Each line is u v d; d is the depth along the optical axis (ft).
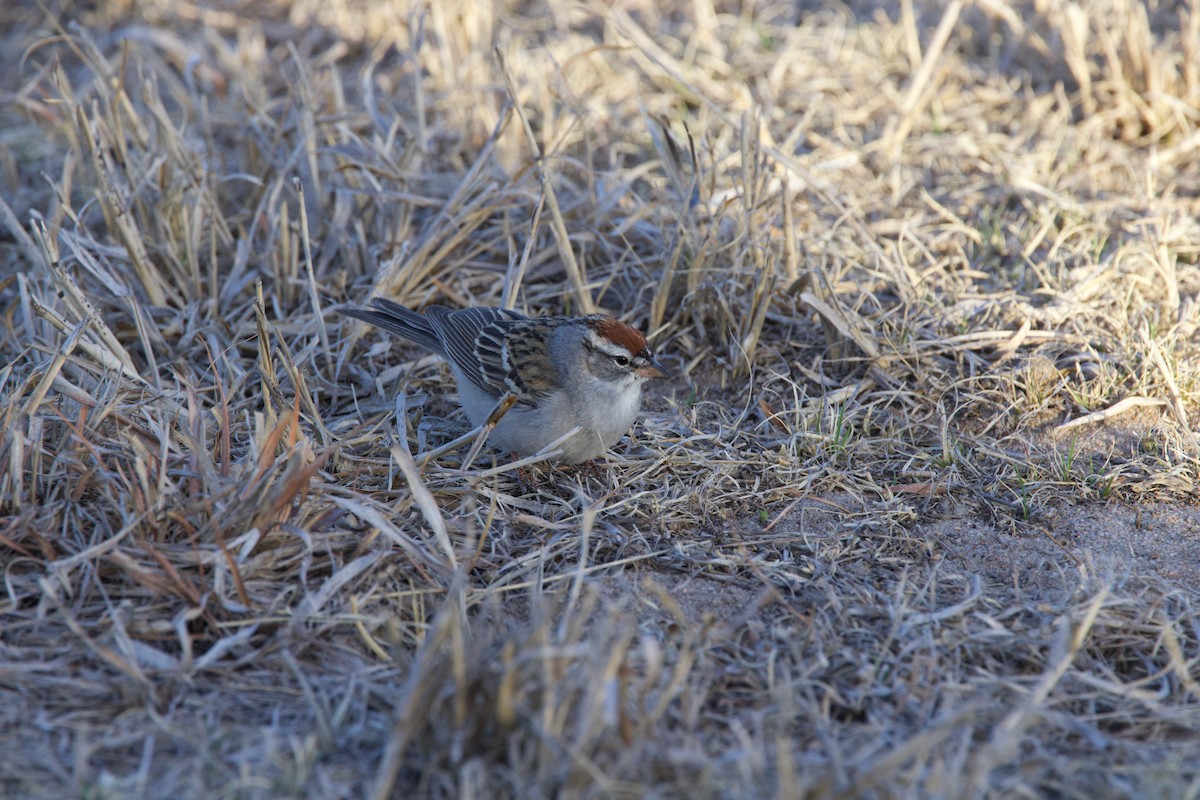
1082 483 31.14
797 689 23.89
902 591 26.96
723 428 33.81
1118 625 25.73
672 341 38.01
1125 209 43.57
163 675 23.36
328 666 24.12
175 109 51.16
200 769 20.97
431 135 44.96
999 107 50.78
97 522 26.66
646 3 59.26
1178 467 31.17
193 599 24.84
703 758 20.27
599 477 32.07
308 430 32.09
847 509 30.68
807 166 45.11
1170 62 49.49
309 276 34.68
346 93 51.80
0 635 24.09
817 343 37.65
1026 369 34.65
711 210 40.34
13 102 50.19
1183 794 20.70
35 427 27.76
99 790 20.22
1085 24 49.70
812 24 57.88
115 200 37.29
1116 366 35.37
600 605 26.71
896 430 33.45
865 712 23.48
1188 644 25.41
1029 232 41.91
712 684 23.98
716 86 51.67
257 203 43.01
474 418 32.63
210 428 30.83
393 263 37.27
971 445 33.14
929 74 50.67
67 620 23.81
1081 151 47.26
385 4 57.93
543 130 46.21
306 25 57.82
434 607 26.27
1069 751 22.29
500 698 20.29
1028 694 23.68
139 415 30.42
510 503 30.09
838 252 39.78
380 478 30.25
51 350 30.81
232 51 54.90
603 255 41.16
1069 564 28.48
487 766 20.68
